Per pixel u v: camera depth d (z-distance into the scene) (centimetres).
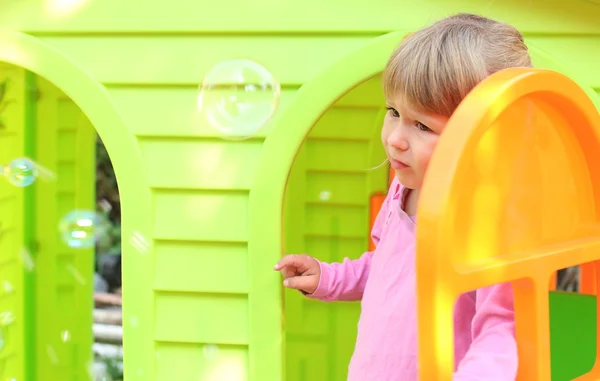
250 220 142
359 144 220
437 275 79
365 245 222
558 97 95
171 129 144
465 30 101
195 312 145
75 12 145
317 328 225
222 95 140
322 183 222
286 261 138
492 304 98
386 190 220
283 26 140
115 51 145
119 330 336
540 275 93
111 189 411
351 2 139
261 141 142
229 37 142
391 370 118
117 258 403
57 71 146
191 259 145
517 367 92
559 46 136
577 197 105
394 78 102
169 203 145
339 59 139
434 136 102
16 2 147
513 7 136
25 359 231
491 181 89
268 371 142
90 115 145
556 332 158
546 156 99
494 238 90
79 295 246
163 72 144
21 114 217
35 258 235
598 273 114
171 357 147
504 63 100
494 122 89
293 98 140
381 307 122
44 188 235
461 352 109
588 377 111
